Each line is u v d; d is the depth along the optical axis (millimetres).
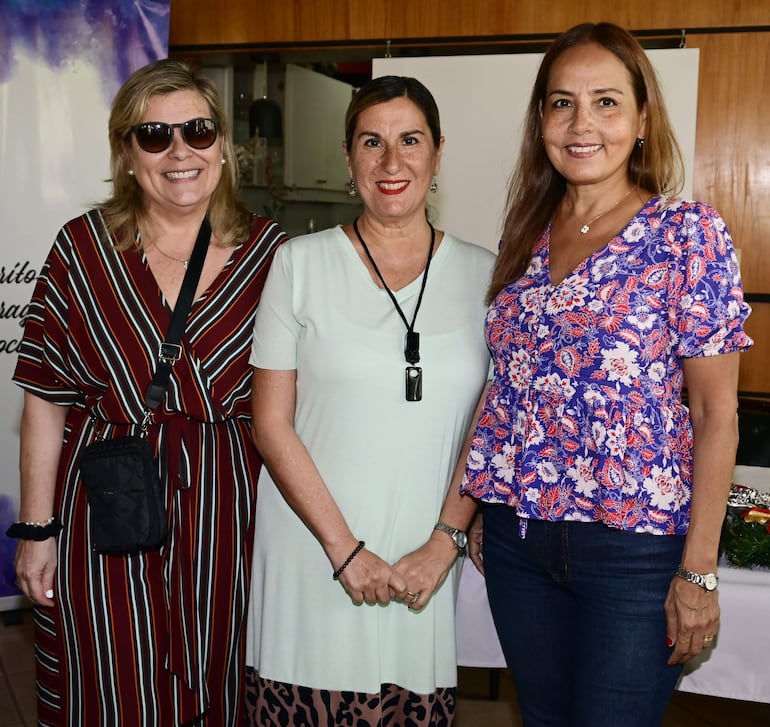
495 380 1778
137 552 1805
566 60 1668
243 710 2018
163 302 1877
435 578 1790
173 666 1868
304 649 1849
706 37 3789
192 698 1898
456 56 3918
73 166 3441
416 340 1774
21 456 1950
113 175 1962
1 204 3385
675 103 3684
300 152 4629
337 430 1786
